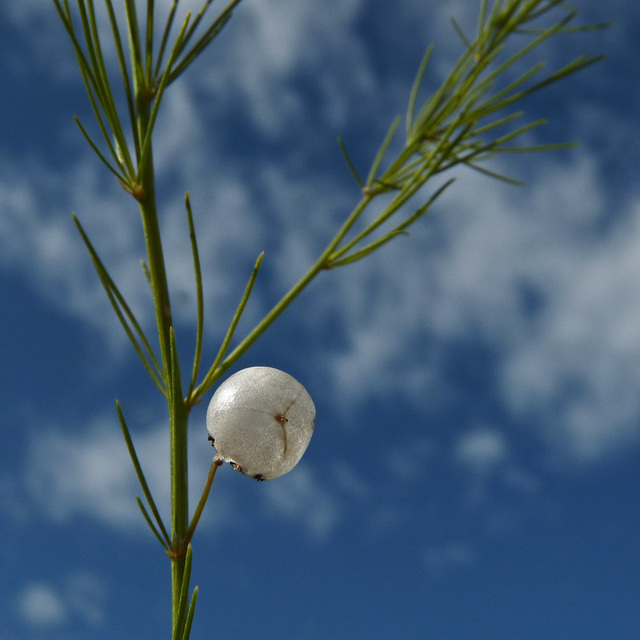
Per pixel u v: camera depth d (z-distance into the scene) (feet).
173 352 0.31
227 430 0.31
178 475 0.32
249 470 0.32
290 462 0.32
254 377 0.32
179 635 0.30
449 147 0.32
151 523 0.31
